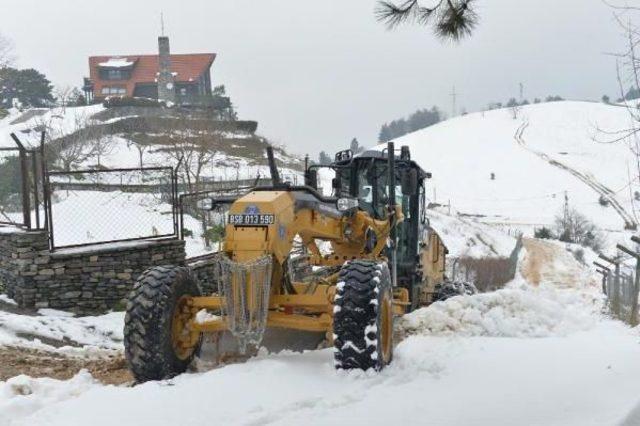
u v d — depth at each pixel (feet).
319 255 24.94
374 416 14.33
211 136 92.07
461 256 107.14
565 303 35.73
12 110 188.03
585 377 17.60
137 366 17.98
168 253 37.09
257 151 126.72
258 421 13.91
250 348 21.07
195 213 58.75
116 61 251.80
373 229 24.09
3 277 35.09
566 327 25.76
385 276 18.51
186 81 243.81
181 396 15.47
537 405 15.08
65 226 48.55
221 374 17.19
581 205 272.31
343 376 17.33
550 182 311.88
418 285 31.96
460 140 386.11
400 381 17.40
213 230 51.21
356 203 21.56
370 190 30.89
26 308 32.96
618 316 32.32
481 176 326.24
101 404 15.17
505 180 318.86
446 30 21.11
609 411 14.14
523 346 21.66
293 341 22.67
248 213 18.02
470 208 278.87
